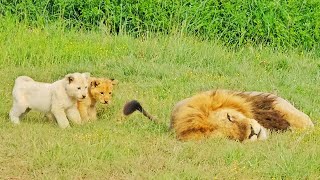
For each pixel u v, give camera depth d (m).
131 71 16.89
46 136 12.16
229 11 19.70
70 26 20.05
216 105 12.20
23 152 11.45
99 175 10.72
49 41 18.50
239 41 19.38
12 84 15.52
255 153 11.36
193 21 19.73
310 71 17.98
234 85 15.88
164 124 12.96
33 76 16.27
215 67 17.75
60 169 10.87
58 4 20.02
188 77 16.52
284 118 12.62
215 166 11.05
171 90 15.44
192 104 12.21
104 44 18.56
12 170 10.88
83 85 13.11
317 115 14.04
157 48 18.39
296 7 20.02
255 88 15.74
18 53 17.58
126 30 19.80
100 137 12.08
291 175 10.72
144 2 19.72
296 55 19.14
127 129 12.87
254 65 18.22
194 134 12.02
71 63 17.52
